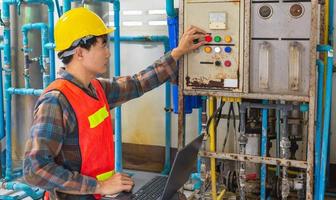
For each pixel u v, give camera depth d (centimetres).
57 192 161
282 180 242
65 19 162
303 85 214
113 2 314
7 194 327
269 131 277
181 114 238
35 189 319
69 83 159
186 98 243
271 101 244
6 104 339
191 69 231
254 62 221
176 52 221
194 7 225
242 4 217
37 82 346
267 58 217
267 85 219
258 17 216
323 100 250
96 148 161
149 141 389
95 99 164
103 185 155
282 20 212
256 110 265
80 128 156
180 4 227
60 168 150
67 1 298
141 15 373
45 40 324
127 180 159
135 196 194
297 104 229
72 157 158
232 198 273
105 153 166
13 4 328
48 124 149
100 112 163
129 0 376
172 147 375
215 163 258
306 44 210
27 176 149
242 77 222
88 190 152
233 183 279
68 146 157
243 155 236
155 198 192
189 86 232
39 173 147
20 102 347
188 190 300
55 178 148
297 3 208
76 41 158
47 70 326
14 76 345
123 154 400
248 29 217
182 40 222
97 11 324
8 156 345
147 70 212
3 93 360
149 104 384
